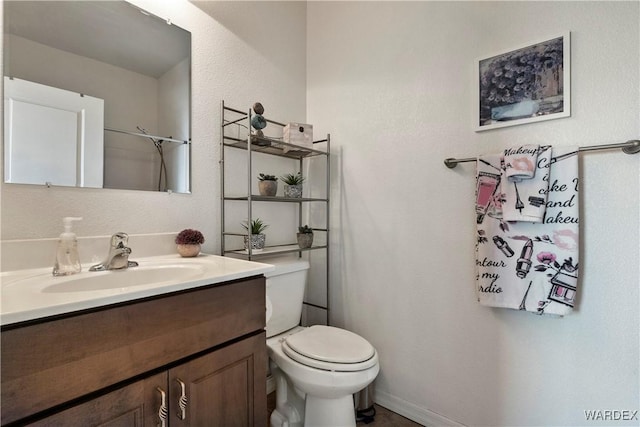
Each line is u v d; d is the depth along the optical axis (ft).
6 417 1.86
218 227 4.89
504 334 4.10
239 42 5.23
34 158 3.26
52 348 2.02
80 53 3.61
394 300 5.14
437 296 4.69
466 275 4.42
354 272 5.64
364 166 5.53
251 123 4.75
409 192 4.98
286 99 6.04
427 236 4.79
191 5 4.61
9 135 3.12
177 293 2.67
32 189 3.23
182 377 2.68
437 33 4.70
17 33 3.19
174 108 4.39
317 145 6.25
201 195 4.67
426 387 4.79
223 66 4.99
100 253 3.58
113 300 2.26
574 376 3.63
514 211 3.71
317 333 4.68
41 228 3.28
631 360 3.32
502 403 4.12
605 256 3.45
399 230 5.08
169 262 3.74
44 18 3.37
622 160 3.36
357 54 5.67
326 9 6.19
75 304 2.08
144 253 3.99
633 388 3.31
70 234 3.08
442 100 4.64
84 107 3.62
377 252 5.34
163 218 4.25
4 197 3.06
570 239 3.47
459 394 4.48
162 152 4.27
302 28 6.44
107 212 3.75
